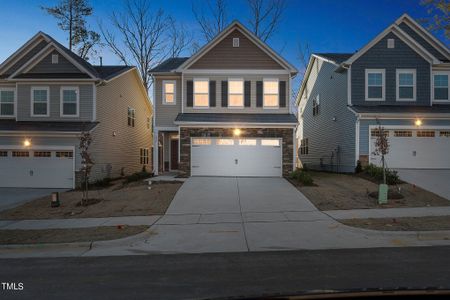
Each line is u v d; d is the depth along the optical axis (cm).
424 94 2164
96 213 1299
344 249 793
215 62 2231
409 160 2030
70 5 3403
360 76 2166
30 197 1750
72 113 2197
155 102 2309
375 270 629
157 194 1559
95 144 2191
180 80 2306
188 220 1145
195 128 2050
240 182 1827
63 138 2086
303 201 1386
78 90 2195
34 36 2325
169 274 641
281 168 2033
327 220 1096
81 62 2283
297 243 858
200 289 553
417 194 1449
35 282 612
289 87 2208
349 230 973
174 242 903
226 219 1145
